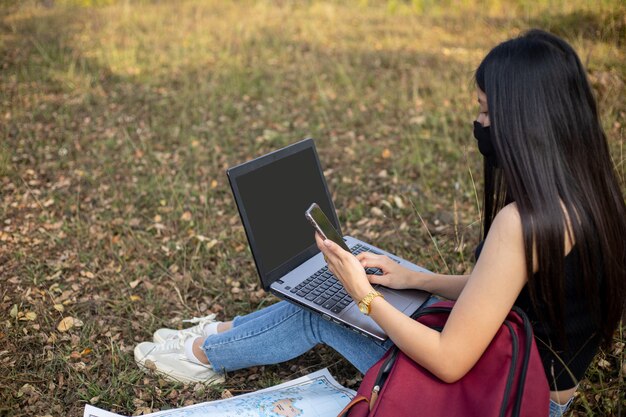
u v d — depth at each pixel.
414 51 7.32
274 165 2.41
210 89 6.07
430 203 4.04
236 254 3.58
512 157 1.61
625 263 1.66
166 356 2.54
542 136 1.59
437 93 5.70
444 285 2.19
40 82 6.16
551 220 1.54
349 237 2.71
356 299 1.79
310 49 7.62
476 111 5.18
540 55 1.61
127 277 3.33
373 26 8.87
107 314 3.04
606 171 1.65
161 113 5.58
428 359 1.63
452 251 3.45
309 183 2.57
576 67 1.63
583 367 1.80
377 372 1.75
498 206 1.98
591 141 1.62
